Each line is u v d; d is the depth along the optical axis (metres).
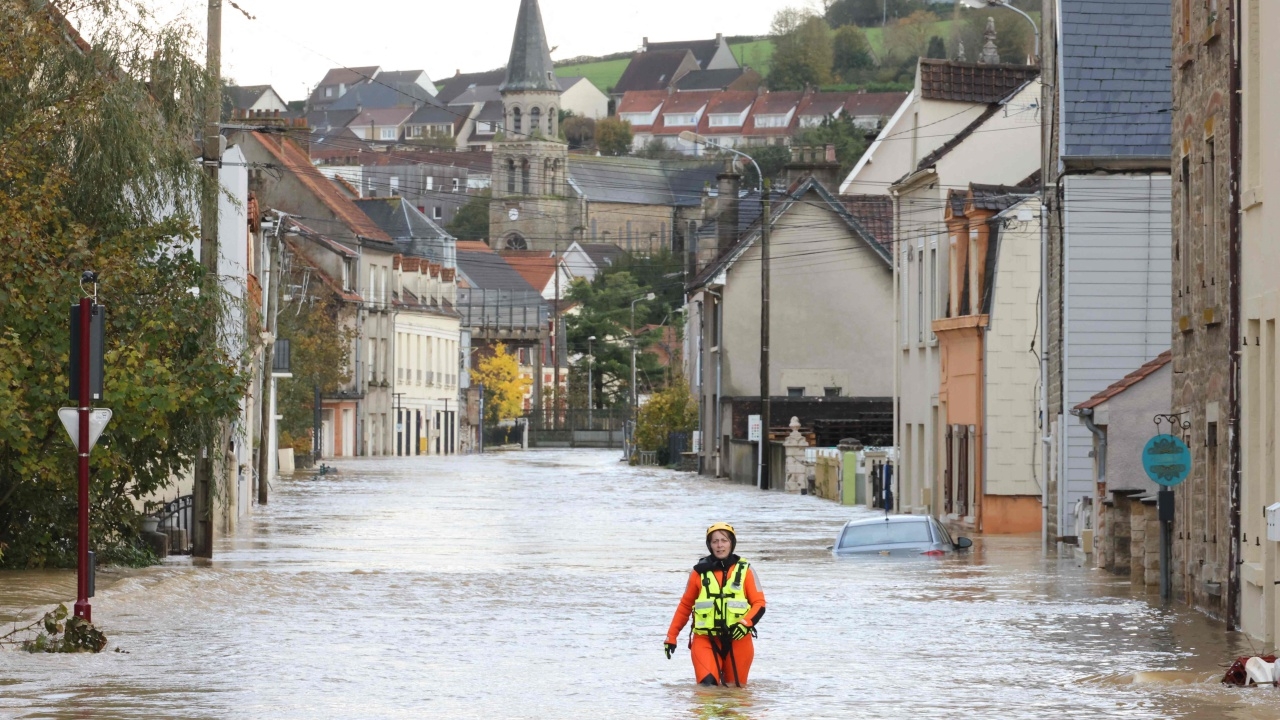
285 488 130.00
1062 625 43.53
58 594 46.97
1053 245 74.31
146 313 54.53
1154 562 53.31
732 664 32.53
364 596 50.78
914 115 105.88
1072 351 73.69
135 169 54.72
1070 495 72.50
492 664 35.69
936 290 94.75
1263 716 28.88
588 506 107.75
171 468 60.00
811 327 146.62
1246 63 40.19
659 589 53.84
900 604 48.94
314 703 29.78
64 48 55.03
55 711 28.58
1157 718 28.62
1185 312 48.25
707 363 162.88
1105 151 73.88
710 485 140.38
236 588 51.91
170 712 28.56
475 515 96.88
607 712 28.95
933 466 96.44
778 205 147.25
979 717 28.72
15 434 49.31
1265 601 38.62
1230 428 41.38
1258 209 39.50
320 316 183.25
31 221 50.59
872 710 29.47
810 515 98.44
